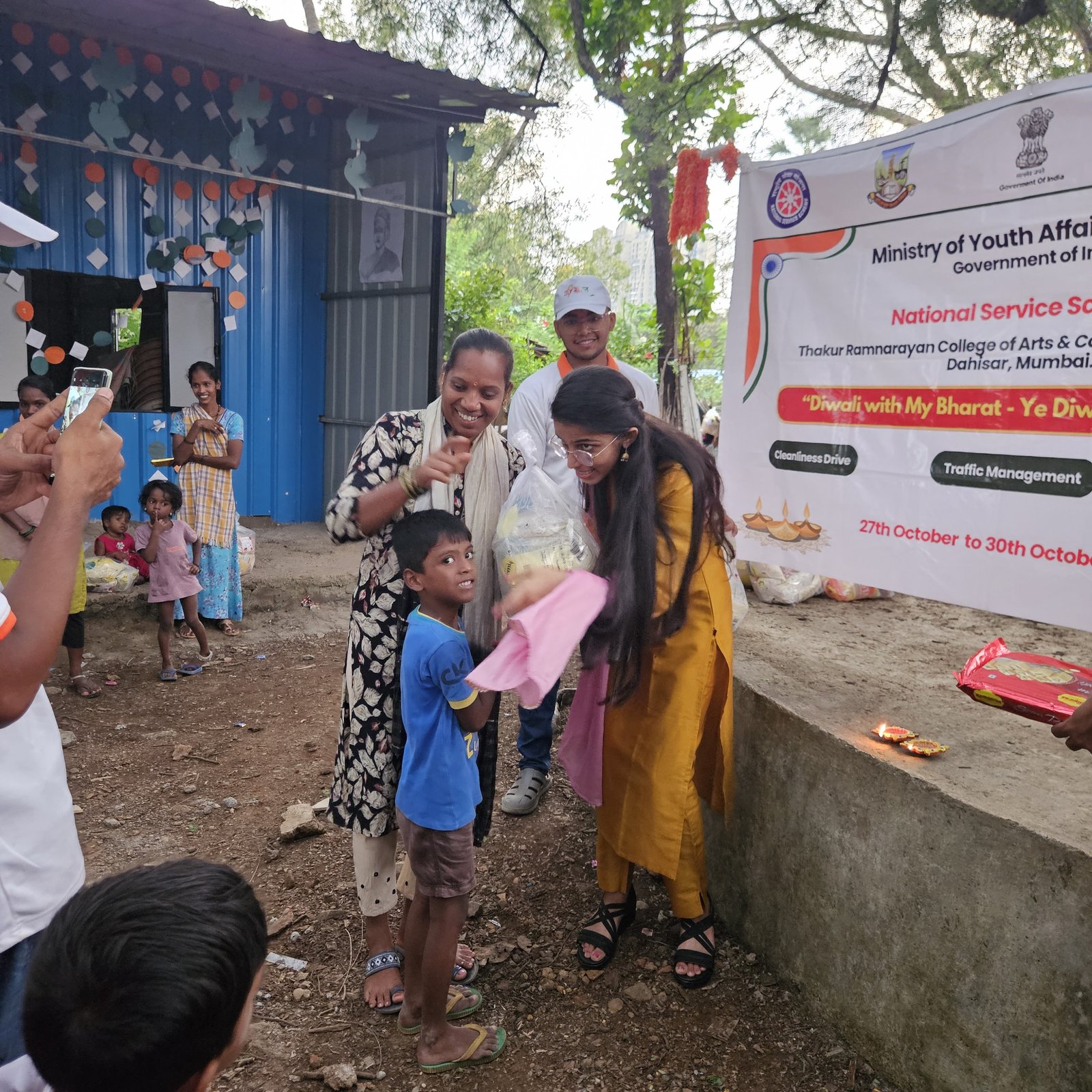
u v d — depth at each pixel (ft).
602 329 12.41
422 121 24.99
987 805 7.27
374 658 8.61
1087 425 7.61
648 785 8.98
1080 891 6.56
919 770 7.96
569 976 9.60
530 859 11.80
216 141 26.43
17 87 22.34
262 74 22.18
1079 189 7.43
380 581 8.57
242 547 22.70
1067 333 7.63
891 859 8.05
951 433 8.50
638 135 28.48
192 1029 3.07
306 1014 8.99
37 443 5.97
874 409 9.09
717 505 8.79
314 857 11.78
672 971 9.68
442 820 7.82
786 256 9.73
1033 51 25.93
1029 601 8.13
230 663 19.26
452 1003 8.83
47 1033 3.08
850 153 9.03
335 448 29.84
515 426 12.50
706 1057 8.50
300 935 10.20
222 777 14.02
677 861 8.93
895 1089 8.10
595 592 7.58
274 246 28.32
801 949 9.18
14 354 23.98
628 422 8.21
